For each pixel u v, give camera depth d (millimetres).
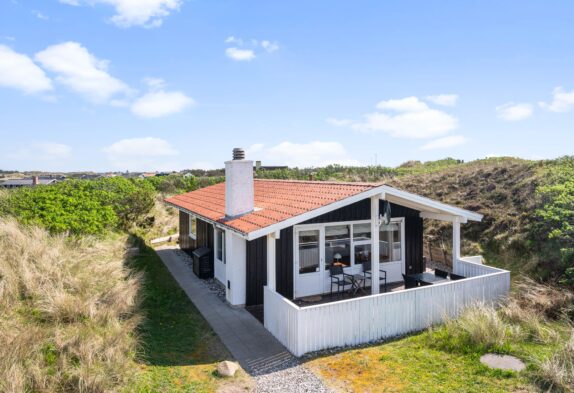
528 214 15867
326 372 7129
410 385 6535
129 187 22062
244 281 10898
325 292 11969
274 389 6566
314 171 35844
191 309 10609
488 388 6289
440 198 21406
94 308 8078
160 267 15031
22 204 12312
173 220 23922
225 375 6926
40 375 5770
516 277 13367
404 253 13438
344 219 12156
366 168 35625
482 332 7824
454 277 11523
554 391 6082
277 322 8688
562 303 9523
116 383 6184
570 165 18609
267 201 12414
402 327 8938
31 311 7625
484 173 22078
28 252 9477
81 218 12820
